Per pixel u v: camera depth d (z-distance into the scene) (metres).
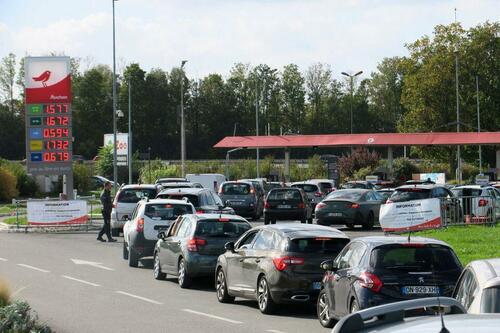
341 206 61.78
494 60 147.75
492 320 6.55
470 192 57.62
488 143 104.69
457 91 129.75
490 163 148.25
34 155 71.88
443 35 146.62
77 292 32.88
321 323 24.66
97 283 35.84
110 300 30.64
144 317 26.50
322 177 132.38
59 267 41.88
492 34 148.12
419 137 108.25
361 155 136.75
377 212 63.47
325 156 105.44
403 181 109.44
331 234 27.12
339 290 23.17
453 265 22.12
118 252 49.62
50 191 123.25
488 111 148.50
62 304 29.53
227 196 75.19
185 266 33.91
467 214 52.47
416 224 49.88
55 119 72.00
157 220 41.81
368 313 6.98
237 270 29.09
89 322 25.39
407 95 149.12
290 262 26.36
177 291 33.50
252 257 28.09
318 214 62.47
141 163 145.12
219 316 26.80
